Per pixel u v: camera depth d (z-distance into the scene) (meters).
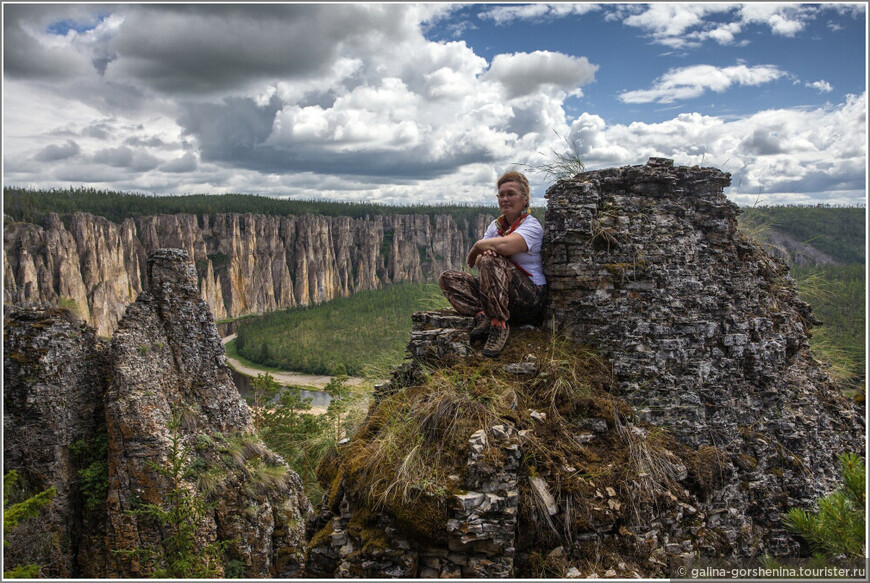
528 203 6.83
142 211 173.00
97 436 15.32
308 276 194.25
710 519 5.74
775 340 6.70
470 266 7.08
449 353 6.56
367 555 4.94
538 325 6.94
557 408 5.82
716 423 6.22
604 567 4.98
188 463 14.55
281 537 16.08
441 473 5.03
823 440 7.03
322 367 101.31
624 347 6.26
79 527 14.60
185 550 10.19
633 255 6.36
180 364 16.56
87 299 137.88
